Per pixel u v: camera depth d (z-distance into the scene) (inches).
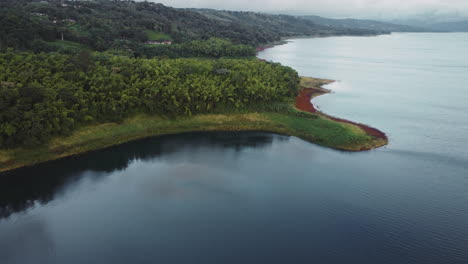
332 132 3730.3
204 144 3516.2
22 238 2062.0
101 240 2054.6
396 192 2652.6
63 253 1947.6
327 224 2242.9
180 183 2728.8
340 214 2354.8
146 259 1911.9
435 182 2822.3
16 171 2792.8
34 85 3211.1
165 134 3710.6
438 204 2504.9
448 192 2672.2
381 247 2044.8
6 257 1911.9
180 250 1983.3
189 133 3774.6
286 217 2306.8
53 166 2918.3
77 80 3737.7
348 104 5152.6
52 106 3132.4
